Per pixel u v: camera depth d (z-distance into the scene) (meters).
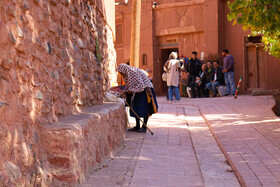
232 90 16.09
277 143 6.42
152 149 6.60
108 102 7.87
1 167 3.21
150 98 8.12
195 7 19.73
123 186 4.45
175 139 7.48
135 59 11.49
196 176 4.98
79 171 4.43
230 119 9.45
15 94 3.61
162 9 20.77
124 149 6.75
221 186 4.50
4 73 3.41
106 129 5.86
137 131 8.24
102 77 7.94
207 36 18.95
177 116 10.64
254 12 7.61
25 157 3.67
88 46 6.75
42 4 4.48
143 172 5.13
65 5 5.39
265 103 12.12
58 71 4.94
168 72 14.21
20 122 3.69
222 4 18.98
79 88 5.91
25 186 3.59
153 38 21.08
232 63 16.02
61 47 5.14
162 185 4.57
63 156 4.17
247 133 7.45
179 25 20.27
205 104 13.15
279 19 7.43
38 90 4.21
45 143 4.19
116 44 22.61
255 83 18.22
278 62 17.42
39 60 4.30
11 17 3.60
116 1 22.38
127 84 8.05
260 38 18.02
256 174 4.73
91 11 7.10
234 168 5.11
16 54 3.68
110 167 5.41
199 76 17.17
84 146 4.64
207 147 6.69
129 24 21.97
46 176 4.14
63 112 5.06
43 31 4.48
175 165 5.54
